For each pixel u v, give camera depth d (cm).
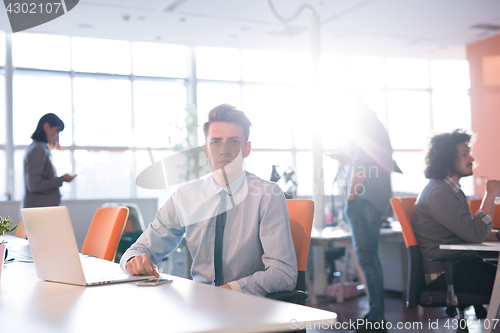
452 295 198
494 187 207
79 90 714
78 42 713
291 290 131
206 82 778
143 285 104
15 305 87
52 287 106
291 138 791
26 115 682
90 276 117
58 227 106
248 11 595
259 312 75
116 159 729
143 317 74
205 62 779
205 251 139
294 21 631
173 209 144
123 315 76
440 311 329
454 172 211
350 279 452
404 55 823
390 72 861
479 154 747
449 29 687
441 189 207
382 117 857
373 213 274
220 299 87
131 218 401
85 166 711
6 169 667
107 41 729
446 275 207
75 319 74
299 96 812
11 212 453
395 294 400
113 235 193
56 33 654
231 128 131
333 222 429
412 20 646
